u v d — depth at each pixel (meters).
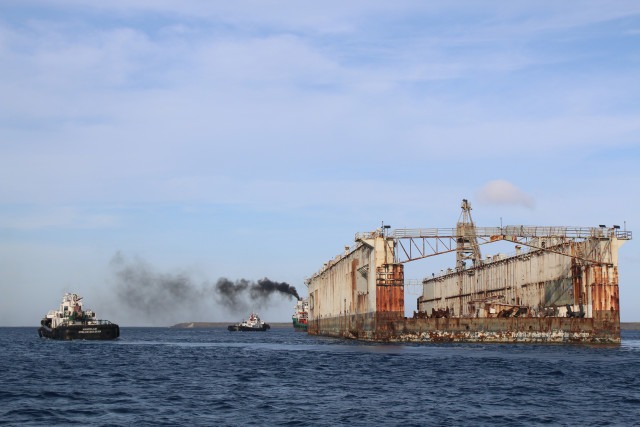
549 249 102.12
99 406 39.94
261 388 47.94
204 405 40.34
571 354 76.88
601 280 97.19
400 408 39.62
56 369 63.09
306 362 69.00
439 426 34.78
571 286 103.62
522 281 123.50
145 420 35.69
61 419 35.88
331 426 34.41
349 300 124.62
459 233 101.38
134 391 46.44
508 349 84.88
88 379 54.06
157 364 68.81
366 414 37.62
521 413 38.34
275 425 34.56
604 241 98.00
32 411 38.09
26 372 60.03
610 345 94.94
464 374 56.44
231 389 47.44
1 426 34.09
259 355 81.44
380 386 49.00
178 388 48.09
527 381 51.88
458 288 165.12
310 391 46.34
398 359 70.38
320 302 170.88
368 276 105.81
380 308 99.25
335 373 57.84
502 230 97.88
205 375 57.00
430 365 63.78
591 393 45.84
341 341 113.94
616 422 36.03
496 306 116.44
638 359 70.56
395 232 99.94
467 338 98.00
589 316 98.25
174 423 34.94
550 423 35.72
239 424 34.75
